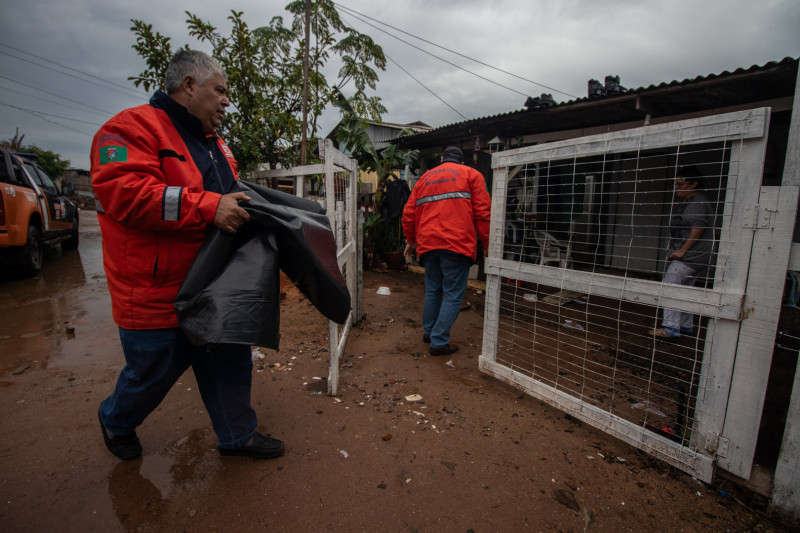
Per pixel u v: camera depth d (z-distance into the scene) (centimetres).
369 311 466
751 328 166
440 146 813
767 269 160
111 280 155
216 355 176
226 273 147
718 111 510
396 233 765
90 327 379
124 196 135
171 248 153
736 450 175
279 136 486
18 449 199
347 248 331
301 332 378
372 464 195
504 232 276
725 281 171
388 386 278
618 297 210
